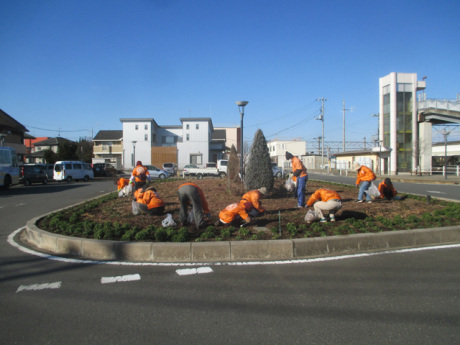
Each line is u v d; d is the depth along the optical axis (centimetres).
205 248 517
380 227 644
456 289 391
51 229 655
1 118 3325
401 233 583
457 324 308
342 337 287
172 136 5378
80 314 334
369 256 525
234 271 461
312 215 664
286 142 7706
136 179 1080
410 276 434
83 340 285
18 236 700
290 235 585
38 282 424
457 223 673
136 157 4934
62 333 297
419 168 3103
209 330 301
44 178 2461
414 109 3178
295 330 300
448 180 2414
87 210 867
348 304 352
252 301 362
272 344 278
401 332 295
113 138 5638
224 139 5947
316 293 382
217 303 358
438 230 605
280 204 907
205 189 1274
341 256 527
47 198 1428
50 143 6425
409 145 3225
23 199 1403
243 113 1266
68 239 561
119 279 432
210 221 693
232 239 566
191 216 650
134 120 4947
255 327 306
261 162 1034
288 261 504
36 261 516
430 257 518
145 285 411
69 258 530
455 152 4809
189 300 366
